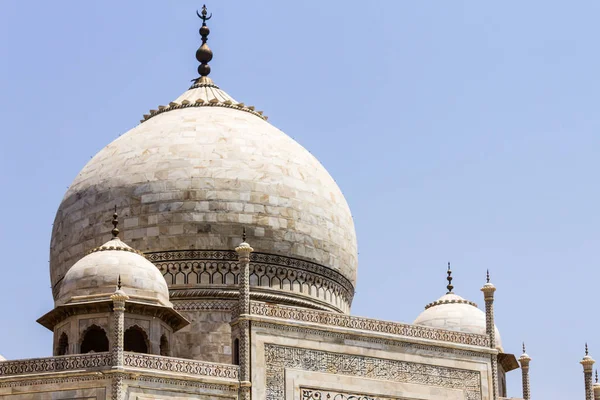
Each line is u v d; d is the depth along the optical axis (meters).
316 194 89.94
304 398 73.75
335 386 74.88
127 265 77.38
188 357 82.94
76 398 68.19
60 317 77.06
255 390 72.31
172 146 88.19
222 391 71.50
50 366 69.12
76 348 75.38
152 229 85.56
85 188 88.81
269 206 87.00
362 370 76.12
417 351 78.31
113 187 87.38
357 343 76.44
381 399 76.12
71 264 87.88
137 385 68.88
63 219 89.56
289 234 87.25
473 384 79.44
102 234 86.69
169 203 85.88
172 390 69.88
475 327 91.69
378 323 77.69
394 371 77.19
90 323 75.81
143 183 86.62
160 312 76.88
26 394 68.69
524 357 88.56
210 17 100.94
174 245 85.19
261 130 91.75
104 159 89.81
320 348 75.12
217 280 84.81
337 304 89.81
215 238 85.38
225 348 83.50
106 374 68.12
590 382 86.38
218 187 86.38
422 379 77.88
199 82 98.50
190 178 86.38
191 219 85.50
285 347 74.06
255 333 73.38
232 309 74.81
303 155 92.06
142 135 90.19
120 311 69.19
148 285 77.00
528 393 87.81
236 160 87.75
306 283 87.56
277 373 73.44
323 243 89.12
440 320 92.19
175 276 84.69
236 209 86.12
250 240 85.88
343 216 92.06
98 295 75.81
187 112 93.00
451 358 79.25
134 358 69.25
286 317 74.62
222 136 89.25
